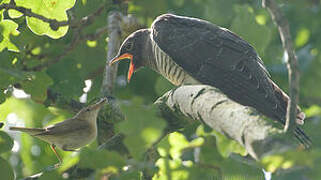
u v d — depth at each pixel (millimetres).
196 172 8617
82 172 8141
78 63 13000
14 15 11016
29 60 11602
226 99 7383
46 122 13109
